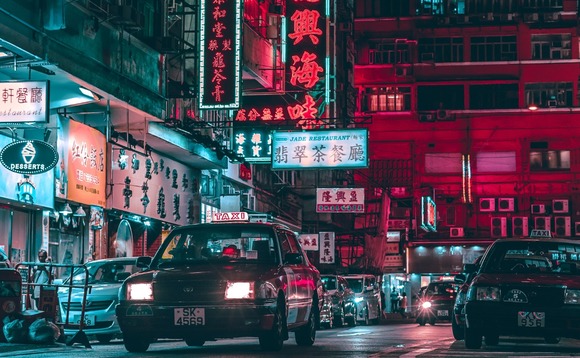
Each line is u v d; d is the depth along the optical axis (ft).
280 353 52.85
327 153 144.36
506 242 61.98
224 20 121.08
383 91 298.35
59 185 100.89
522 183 292.20
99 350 55.98
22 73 91.56
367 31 301.63
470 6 300.61
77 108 109.50
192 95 121.80
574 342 72.74
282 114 145.69
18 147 86.33
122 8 97.55
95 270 78.59
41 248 101.96
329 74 144.66
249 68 137.80
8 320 59.00
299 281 60.49
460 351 55.36
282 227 62.34
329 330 108.78
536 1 298.56
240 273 53.16
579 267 59.41
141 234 135.54
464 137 294.25
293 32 145.28
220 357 49.44
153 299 52.65
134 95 106.63
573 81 296.30
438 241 264.93
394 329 112.68
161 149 133.90
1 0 78.74
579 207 291.38
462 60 299.38
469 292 57.41
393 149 295.48
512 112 295.28
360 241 249.75
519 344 66.69
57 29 86.17
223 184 168.04
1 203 94.63
